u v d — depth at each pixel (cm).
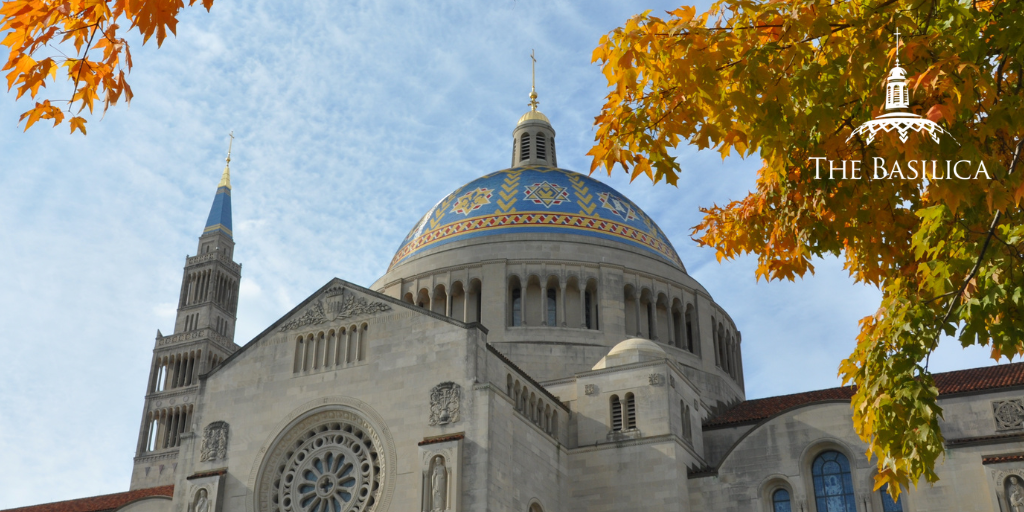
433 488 4728
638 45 1795
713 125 1878
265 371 5566
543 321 6888
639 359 5900
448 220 7669
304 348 5525
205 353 11550
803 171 2148
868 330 2384
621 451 5566
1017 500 4694
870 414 2234
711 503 5403
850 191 2131
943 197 1738
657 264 7381
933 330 2125
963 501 4872
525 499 5009
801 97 1864
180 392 11369
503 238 7262
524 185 7744
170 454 11025
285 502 5203
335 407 5256
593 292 7094
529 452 5184
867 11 1783
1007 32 1675
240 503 5259
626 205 7862
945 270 1970
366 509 4962
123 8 1298
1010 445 4891
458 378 4984
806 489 5284
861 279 2528
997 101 1798
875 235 2234
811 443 5338
